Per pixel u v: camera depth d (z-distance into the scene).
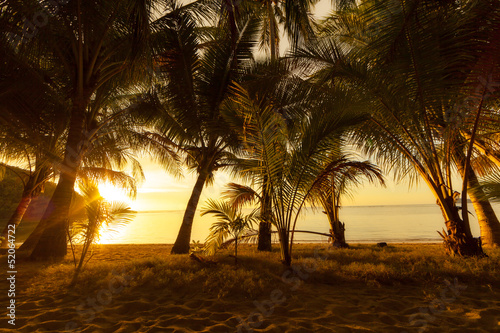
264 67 7.14
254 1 8.97
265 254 6.89
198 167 9.23
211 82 8.42
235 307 3.32
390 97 5.68
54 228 6.79
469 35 4.66
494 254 6.04
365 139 6.62
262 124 5.04
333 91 5.62
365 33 6.53
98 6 6.37
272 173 5.28
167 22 7.85
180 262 5.56
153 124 9.53
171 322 2.90
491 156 6.38
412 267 4.65
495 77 4.37
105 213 4.32
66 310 3.21
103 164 10.50
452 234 5.84
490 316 2.90
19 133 7.57
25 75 6.59
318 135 5.07
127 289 3.96
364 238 16.64
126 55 7.50
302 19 8.73
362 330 2.65
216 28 9.29
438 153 6.22
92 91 7.44
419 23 4.84
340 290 3.92
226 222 5.79
